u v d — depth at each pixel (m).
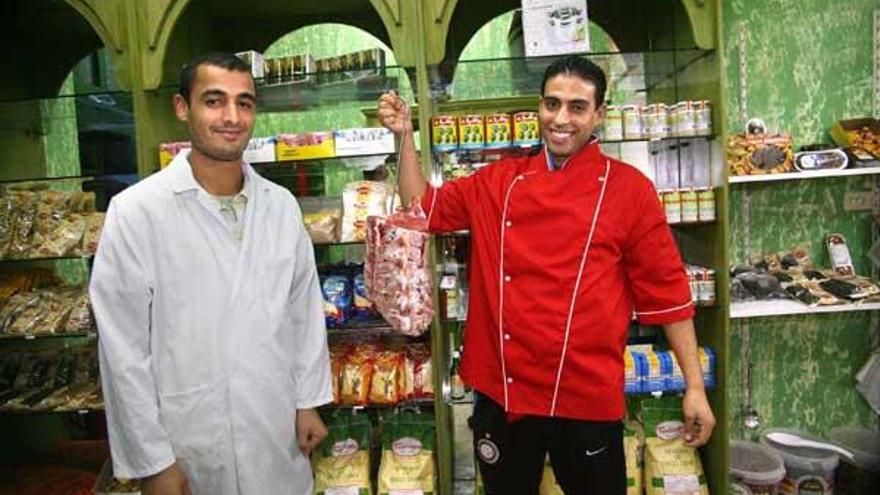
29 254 2.12
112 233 1.36
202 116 1.37
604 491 1.53
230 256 1.44
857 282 2.18
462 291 2.13
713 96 2.00
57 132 2.36
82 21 2.48
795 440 2.48
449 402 2.10
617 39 2.42
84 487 2.33
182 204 1.41
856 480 2.34
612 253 1.46
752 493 2.26
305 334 1.59
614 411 1.47
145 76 1.99
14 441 2.54
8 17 2.48
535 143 2.01
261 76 2.10
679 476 2.07
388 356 2.11
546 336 1.44
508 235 1.49
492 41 2.35
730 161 2.21
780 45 2.44
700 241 2.20
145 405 1.35
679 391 2.10
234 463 1.42
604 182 1.46
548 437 1.53
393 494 2.03
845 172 2.13
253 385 1.43
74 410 2.13
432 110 2.12
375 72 2.11
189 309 1.39
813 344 2.55
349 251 2.29
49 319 2.12
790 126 2.47
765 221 2.49
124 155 2.34
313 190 2.28
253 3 2.29
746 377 2.55
